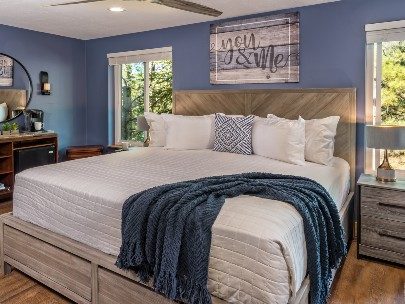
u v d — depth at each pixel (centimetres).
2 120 446
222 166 273
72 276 209
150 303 173
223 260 153
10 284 239
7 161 422
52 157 466
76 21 410
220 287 154
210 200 171
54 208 223
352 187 326
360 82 323
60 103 508
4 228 249
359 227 277
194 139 364
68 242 210
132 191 200
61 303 217
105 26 437
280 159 299
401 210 258
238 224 153
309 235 164
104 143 528
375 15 311
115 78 512
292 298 146
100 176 233
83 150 492
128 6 348
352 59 325
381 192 265
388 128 262
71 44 513
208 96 404
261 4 339
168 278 159
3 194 413
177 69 439
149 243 170
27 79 466
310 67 346
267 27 366
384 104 319
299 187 193
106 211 196
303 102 344
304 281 164
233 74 393
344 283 240
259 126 325
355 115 322
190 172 249
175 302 164
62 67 505
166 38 444
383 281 243
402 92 311
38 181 234
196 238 157
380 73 317
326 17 334
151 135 400
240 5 342
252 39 377
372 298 221
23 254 238
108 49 505
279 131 302
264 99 366
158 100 481
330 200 199
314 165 288
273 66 366
